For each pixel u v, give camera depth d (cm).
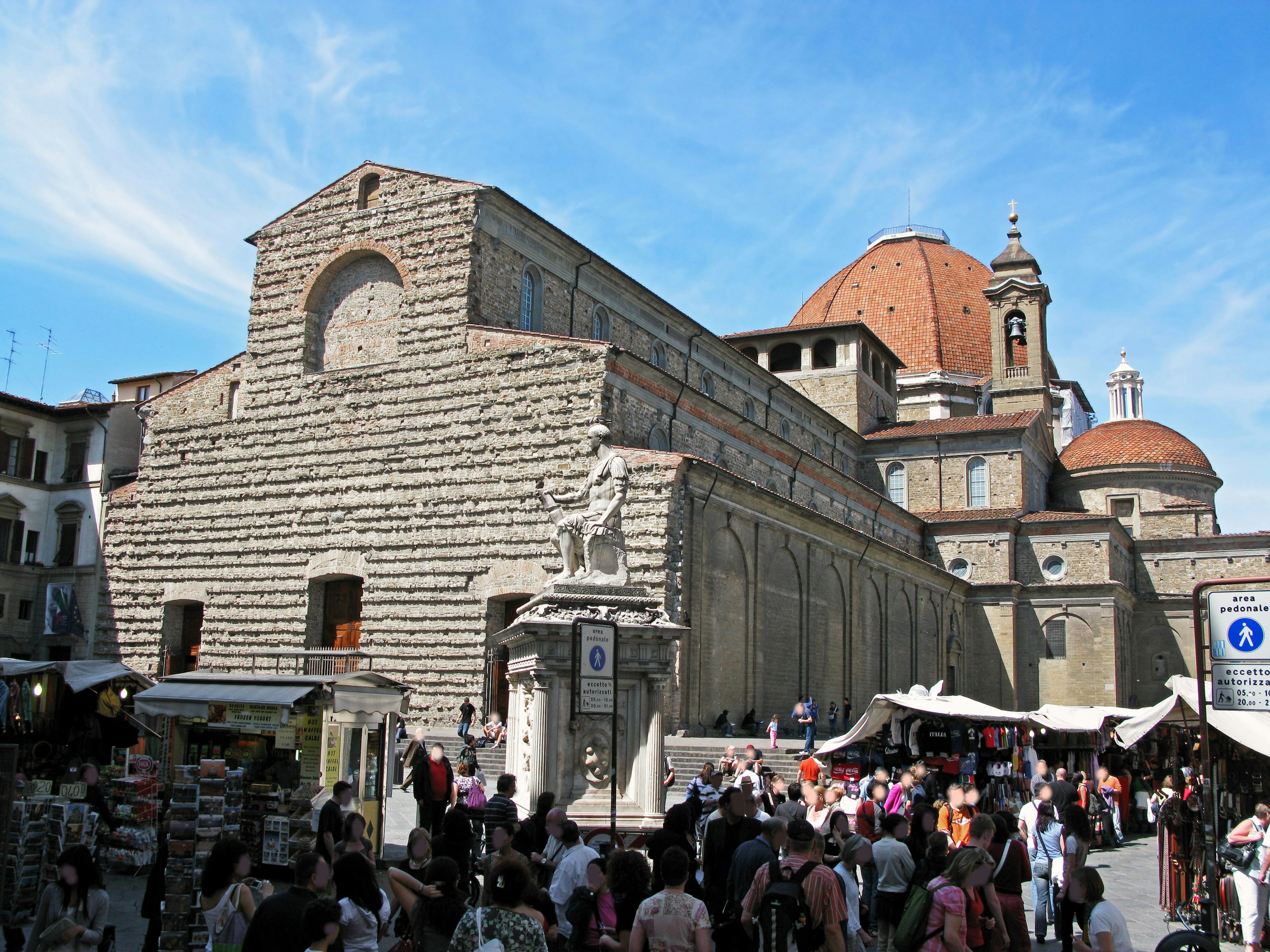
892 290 11206
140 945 1833
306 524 5109
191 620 5422
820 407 7850
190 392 5544
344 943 1300
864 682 6431
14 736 2997
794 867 1292
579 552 2133
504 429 4750
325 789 2361
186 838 1633
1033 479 8912
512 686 2231
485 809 2422
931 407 10294
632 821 1928
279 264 5381
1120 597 8231
